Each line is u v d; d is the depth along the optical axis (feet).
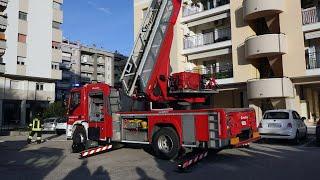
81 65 258.78
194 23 98.48
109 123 40.60
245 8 81.00
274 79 73.56
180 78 39.50
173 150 33.65
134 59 40.52
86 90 44.24
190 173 27.76
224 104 93.91
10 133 92.63
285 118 48.14
